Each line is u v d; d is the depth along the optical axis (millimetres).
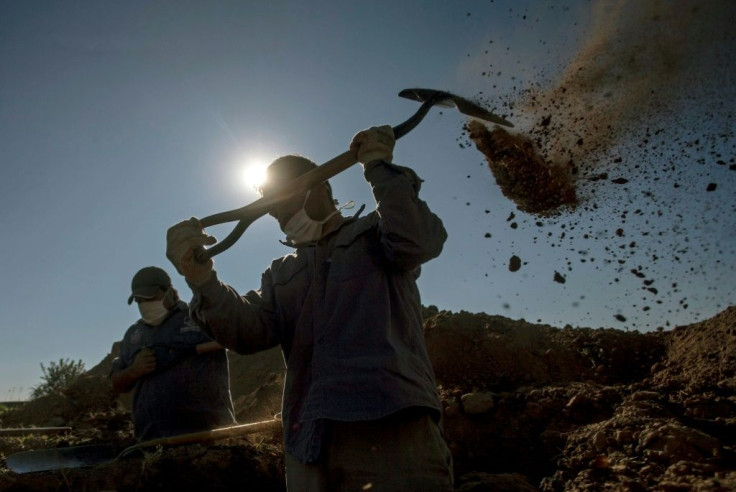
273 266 2393
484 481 2543
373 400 1809
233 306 2172
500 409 3539
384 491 1776
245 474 3330
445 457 1879
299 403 2066
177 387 4066
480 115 2570
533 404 3416
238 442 3834
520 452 3178
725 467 1928
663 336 4777
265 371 7641
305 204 2223
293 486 1999
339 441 1870
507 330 5078
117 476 3248
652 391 3229
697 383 3199
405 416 1841
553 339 4965
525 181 3121
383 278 2006
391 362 1845
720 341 3869
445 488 1805
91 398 7445
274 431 4027
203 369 4141
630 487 1937
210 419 4070
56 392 7500
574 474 2408
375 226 2082
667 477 1879
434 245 1977
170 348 4141
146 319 4332
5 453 4195
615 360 4559
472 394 3646
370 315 1931
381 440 1825
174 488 3209
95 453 3871
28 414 7148
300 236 2240
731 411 2754
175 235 2100
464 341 4918
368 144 2062
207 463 3287
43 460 3676
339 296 1997
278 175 2377
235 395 7402
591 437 2588
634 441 2322
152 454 3346
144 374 4102
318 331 2004
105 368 10016
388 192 1952
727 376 3264
